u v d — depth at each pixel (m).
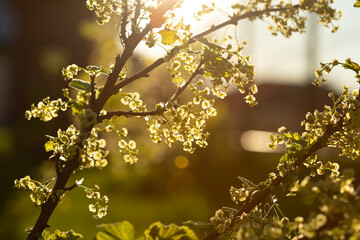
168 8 1.85
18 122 14.34
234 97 27.19
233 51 1.87
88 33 11.27
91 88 1.85
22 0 20.83
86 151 1.80
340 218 1.29
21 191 10.20
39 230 1.88
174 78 1.95
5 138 13.20
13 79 21.27
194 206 12.80
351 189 1.29
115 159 11.60
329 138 1.86
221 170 14.18
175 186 14.11
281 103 41.44
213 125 14.41
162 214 11.78
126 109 6.75
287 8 1.94
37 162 13.40
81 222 10.39
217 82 1.87
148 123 1.97
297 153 1.88
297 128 39.84
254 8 1.99
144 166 13.29
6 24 21.94
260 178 14.07
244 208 1.87
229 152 14.29
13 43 21.62
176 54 1.88
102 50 11.23
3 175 10.53
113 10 1.92
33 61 20.75
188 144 1.96
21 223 8.94
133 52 1.90
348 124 1.81
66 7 19.86
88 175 15.35
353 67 1.88
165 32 1.86
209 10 2.01
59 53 17.70
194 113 1.92
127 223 1.53
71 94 11.20
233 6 1.98
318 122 1.86
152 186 14.04
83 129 1.78
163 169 14.26
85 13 19.84
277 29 2.00
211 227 1.86
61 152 1.84
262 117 41.12
